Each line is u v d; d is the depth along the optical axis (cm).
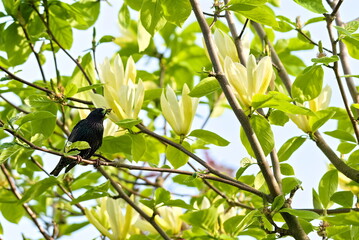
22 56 1251
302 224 918
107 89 955
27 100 960
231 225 992
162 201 1012
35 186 962
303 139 963
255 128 874
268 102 829
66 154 820
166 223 1129
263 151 873
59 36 1287
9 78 1005
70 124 1476
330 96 989
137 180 1523
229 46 971
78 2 1341
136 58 1399
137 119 935
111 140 970
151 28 993
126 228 1081
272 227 995
